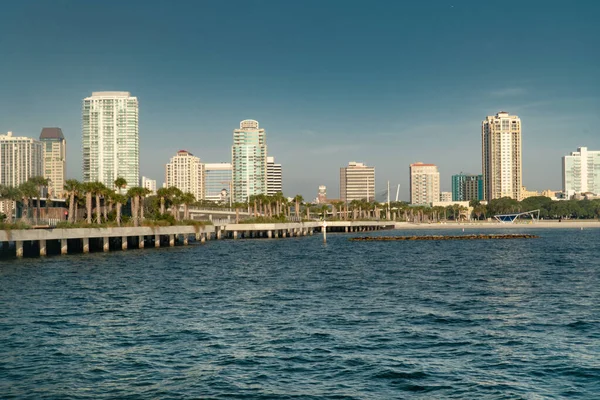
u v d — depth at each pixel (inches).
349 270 3373.5
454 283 2711.6
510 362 1315.2
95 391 1145.4
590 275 3011.8
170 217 6033.5
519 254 4722.0
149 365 1307.8
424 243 6692.9
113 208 6998.0
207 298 2226.9
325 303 2108.8
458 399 1091.9
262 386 1167.6
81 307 2009.1
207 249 5216.5
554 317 1809.8
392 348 1441.9
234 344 1485.0
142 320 1784.0
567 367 1273.4
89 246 5054.1
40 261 3737.7
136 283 2667.3
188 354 1392.7
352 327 1679.4
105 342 1503.4
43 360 1343.5
